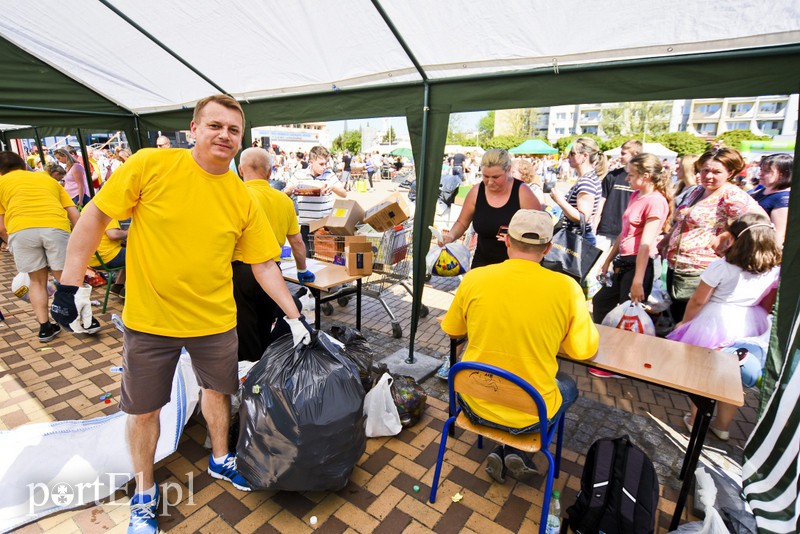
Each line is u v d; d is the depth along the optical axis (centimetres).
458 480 243
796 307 230
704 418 191
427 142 353
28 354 379
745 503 212
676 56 254
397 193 406
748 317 265
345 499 227
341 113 413
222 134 170
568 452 272
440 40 298
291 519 213
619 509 183
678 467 258
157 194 173
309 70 392
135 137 604
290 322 221
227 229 188
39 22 384
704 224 343
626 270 362
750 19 221
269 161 306
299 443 200
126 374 191
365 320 488
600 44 268
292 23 326
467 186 1297
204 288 190
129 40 397
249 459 208
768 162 355
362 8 283
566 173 1780
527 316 187
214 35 366
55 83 502
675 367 207
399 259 419
